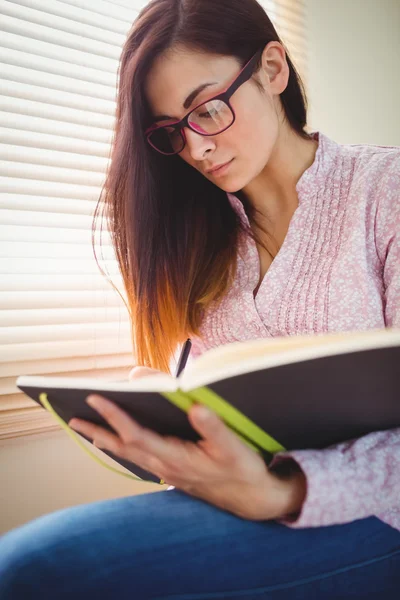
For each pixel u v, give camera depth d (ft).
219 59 2.77
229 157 2.89
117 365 4.31
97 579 1.54
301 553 1.77
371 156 2.97
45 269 4.17
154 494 1.96
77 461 4.00
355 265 2.73
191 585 1.62
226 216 3.40
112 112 4.47
